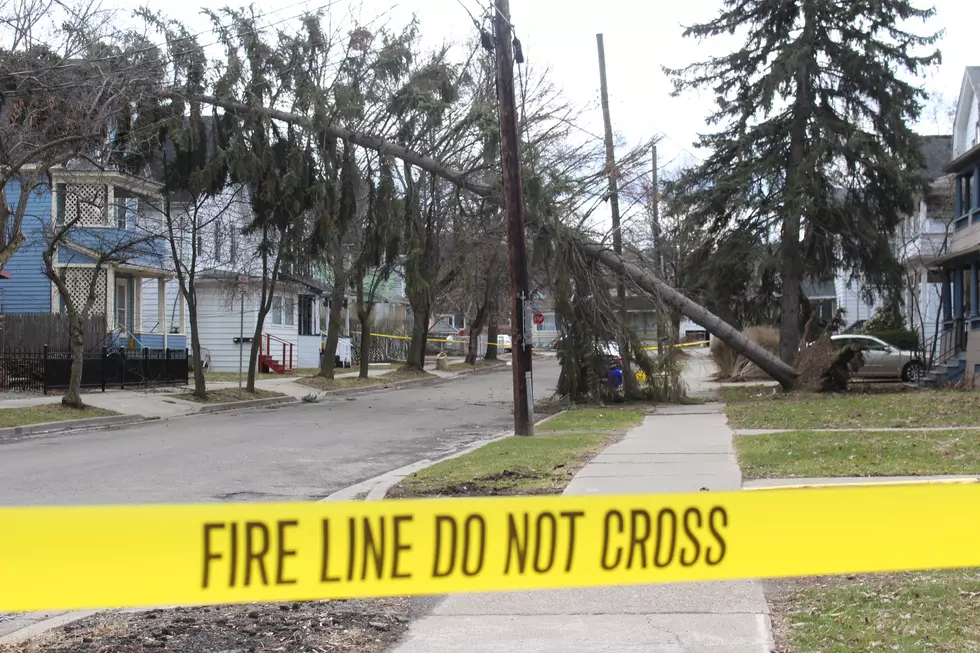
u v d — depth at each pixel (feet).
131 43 63.41
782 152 82.28
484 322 150.30
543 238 68.85
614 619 17.04
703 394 79.56
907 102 79.10
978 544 12.42
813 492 12.27
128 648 15.46
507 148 49.26
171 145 77.77
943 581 18.29
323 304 141.28
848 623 16.01
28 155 54.85
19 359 76.74
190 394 76.69
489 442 47.06
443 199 83.46
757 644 15.40
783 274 82.12
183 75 68.39
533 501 11.73
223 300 114.11
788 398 69.67
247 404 77.10
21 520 10.28
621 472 33.19
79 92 58.59
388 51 71.72
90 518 10.48
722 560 12.10
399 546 11.41
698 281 85.15
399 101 71.97
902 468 31.24
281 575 11.05
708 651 15.16
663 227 105.50
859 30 79.00
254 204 73.20
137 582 10.61
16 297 91.86
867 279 83.56
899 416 49.96
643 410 65.36
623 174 95.35
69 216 89.45
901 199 80.69
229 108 69.72
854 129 77.56
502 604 18.15
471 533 11.66
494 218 72.90
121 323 99.60
